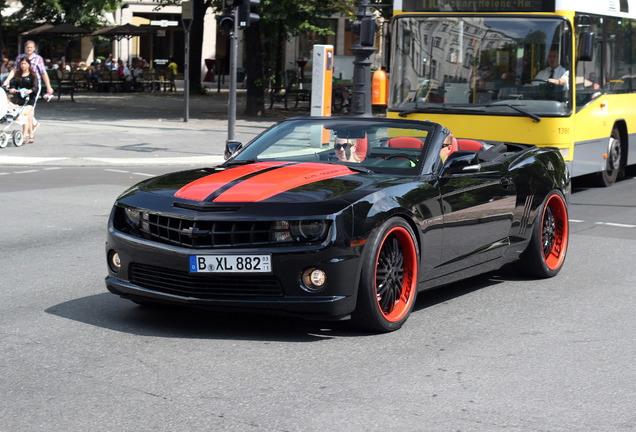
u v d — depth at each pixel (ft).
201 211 17.95
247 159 21.81
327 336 18.65
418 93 41.96
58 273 24.98
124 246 18.78
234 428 13.25
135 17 159.43
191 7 82.28
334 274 17.54
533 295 23.20
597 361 17.24
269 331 18.97
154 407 14.16
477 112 40.40
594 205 41.04
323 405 14.37
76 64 145.38
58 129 73.20
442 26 41.39
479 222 21.91
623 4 46.32
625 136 48.21
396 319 19.11
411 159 20.85
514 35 39.91
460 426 13.51
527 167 24.43
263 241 17.61
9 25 144.36
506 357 17.39
